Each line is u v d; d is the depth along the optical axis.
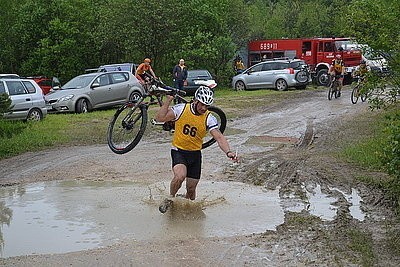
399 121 8.86
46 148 15.05
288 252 6.84
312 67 39.31
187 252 6.84
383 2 12.88
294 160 12.67
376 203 9.20
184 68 25.42
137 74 9.54
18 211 8.80
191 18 38.75
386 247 7.02
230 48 39.94
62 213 8.66
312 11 54.00
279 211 8.78
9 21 42.03
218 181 10.84
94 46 41.09
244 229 7.83
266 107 24.83
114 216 8.47
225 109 24.06
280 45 41.53
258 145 14.92
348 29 13.18
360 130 16.88
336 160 12.59
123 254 6.78
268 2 66.38
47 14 40.88
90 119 20.69
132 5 36.94
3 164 12.76
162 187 10.28
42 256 6.73
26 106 19.64
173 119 8.73
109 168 12.04
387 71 12.92
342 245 7.10
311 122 19.42
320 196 9.71
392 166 8.38
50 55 40.06
